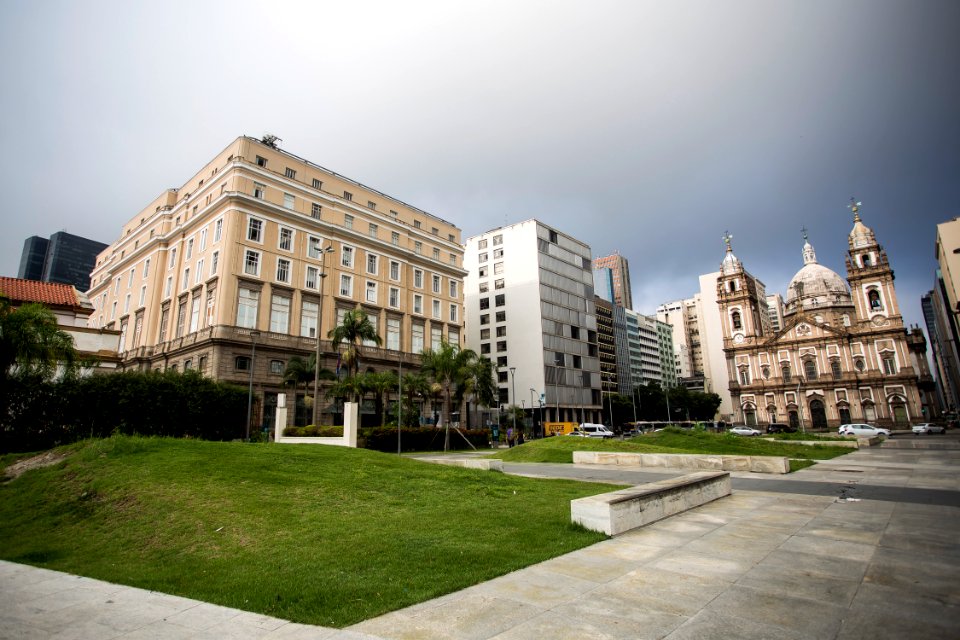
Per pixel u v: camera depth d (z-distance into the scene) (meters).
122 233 70.88
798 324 89.62
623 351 144.38
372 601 5.79
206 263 49.34
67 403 25.53
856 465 22.02
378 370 57.22
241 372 45.25
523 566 7.04
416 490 12.33
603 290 146.50
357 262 57.47
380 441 39.53
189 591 6.52
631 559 7.39
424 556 7.43
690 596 5.88
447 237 72.00
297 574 6.83
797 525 9.67
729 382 95.25
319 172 56.47
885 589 6.05
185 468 12.49
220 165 52.69
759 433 65.75
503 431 69.69
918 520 10.02
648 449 25.50
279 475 12.34
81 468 13.45
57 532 10.28
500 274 86.62
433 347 65.31
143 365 53.72
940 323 154.50
